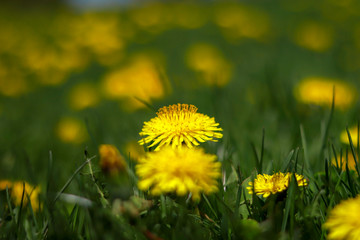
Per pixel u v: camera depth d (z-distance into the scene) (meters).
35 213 1.46
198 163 1.04
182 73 5.27
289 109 2.82
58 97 5.64
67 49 7.47
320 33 6.60
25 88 5.78
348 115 2.61
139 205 1.13
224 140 2.19
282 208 1.19
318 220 1.22
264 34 8.02
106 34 7.59
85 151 1.36
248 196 1.33
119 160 1.12
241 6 11.64
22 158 2.67
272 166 1.57
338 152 1.85
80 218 1.30
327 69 5.05
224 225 1.18
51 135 3.38
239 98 3.86
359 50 5.95
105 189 1.29
